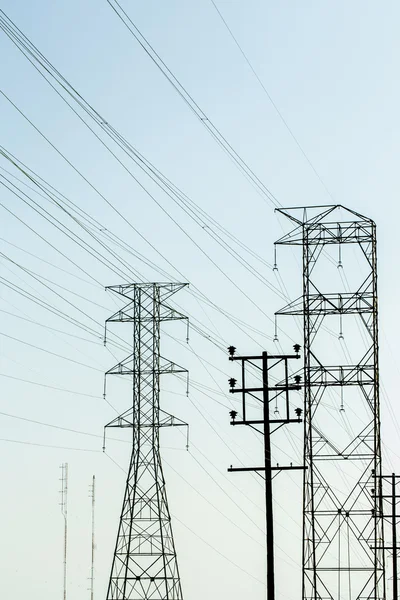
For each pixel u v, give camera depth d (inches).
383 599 2615.7
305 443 2652.6
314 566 2571.4
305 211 2699.3
